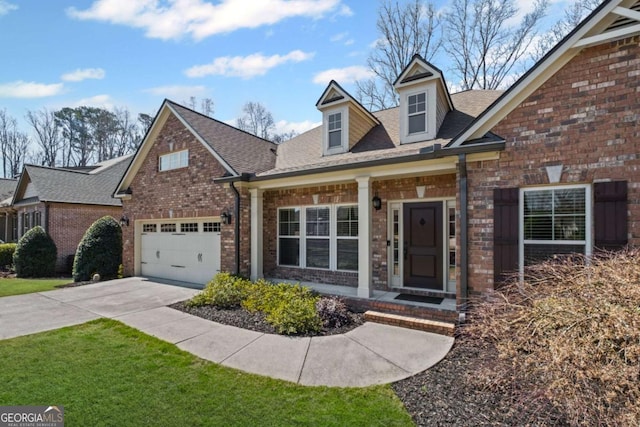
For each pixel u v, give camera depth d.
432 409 3.59
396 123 10.12
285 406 3.71
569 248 5.43
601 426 2.78
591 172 5.17
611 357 2.84
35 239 15.19
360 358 4.93
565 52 5.30
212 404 3.74
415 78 8.31
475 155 6.06
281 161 11.13
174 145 11.62
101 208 18.52
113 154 42.62
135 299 8.83
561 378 2.88
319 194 9.62
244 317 6.93
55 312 7.57
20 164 40.78
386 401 3.79
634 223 4.86
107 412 3.59
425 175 7.58
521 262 5.73
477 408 3.56
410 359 4.88
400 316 6.60
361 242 7.74
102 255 13.16
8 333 6.10
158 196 12.12
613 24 5.04
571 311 3.21
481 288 6.00
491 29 17.88
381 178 8.09
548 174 5.49
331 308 6.64
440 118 8.70
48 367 4.65
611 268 3.56
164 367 4.66
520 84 5.61
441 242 7.94
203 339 5.73
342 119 9.55
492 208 5.95
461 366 4.60
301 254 10.11
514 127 5.78
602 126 5.11
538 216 5.68
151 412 3.59
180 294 9.41
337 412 3.58
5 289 10.63
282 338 5.75
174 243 11.95
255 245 9.83
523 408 3.34
